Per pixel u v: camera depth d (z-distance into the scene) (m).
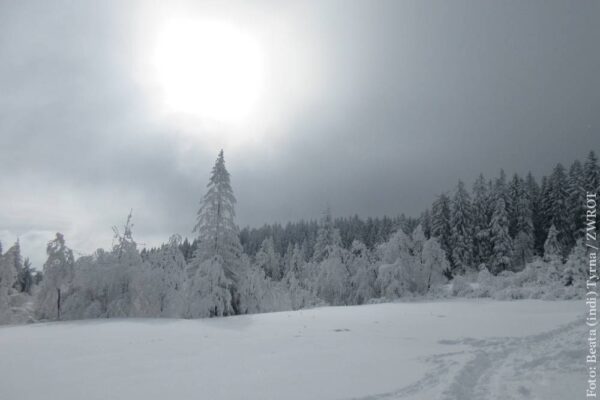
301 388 7.33
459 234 49.62
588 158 47.62
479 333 12.80
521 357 9.02
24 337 14.62
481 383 7.34
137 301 27.89
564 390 6.60
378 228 81.44
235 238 29.67
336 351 10.80
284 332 14.68
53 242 29.67
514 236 51.97
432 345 11.53
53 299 29.61
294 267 62.72
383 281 35.84
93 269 28.41
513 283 30.31
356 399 6.68
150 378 8.30
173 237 31.14
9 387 7.91
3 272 34.06
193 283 27.64
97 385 7.89
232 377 8.23
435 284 36.66
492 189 57.97
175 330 15.82
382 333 13.77
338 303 41.44
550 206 51.50
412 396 6.71
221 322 18.52
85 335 14.80
